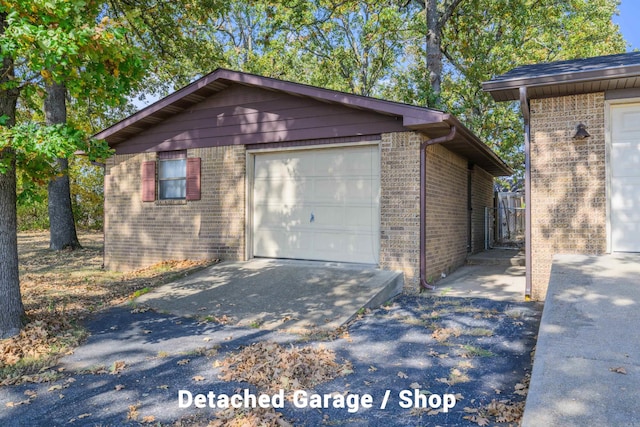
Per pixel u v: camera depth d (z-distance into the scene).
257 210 9.14
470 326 5.27
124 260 10.53
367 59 21.55
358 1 15.64
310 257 8.55
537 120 6.48
